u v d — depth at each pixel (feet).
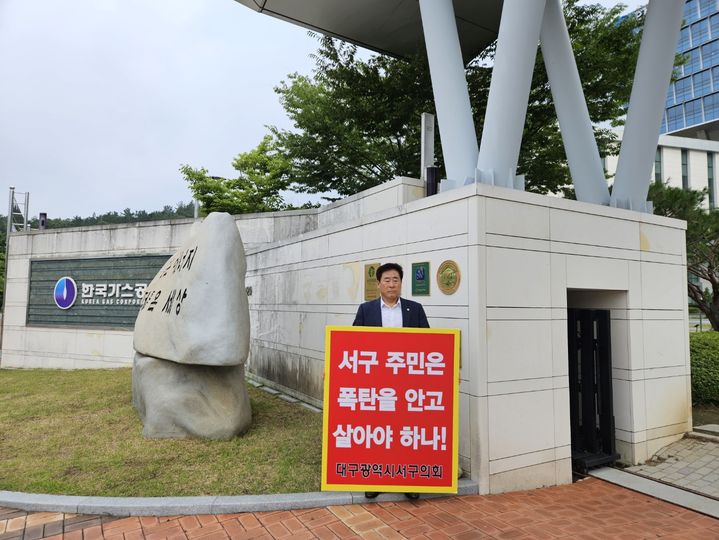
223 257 17.31
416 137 39.99
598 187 22.86
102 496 12.35
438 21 22.27
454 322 14.28
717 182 134.00
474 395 13.39
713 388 23.70
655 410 17.70
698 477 15.11
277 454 15.62
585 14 35.14
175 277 19.43
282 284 27.73
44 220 50.96
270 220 38.73
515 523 11.49
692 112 155.74
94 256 41.57
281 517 11.57
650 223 18.43
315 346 23.27
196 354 16.51
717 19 150.61
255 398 24.98
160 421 17.35
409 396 12.37
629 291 17.34
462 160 20.75
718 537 11.12
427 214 15.67
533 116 37.29
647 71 21.42
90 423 19.08
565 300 15.46
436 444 12.34
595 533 11.15
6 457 15.39
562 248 15.52
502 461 13.52
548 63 24.41
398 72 37.78
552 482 14.48
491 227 13.91
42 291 43.68
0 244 80.12
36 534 10.82
